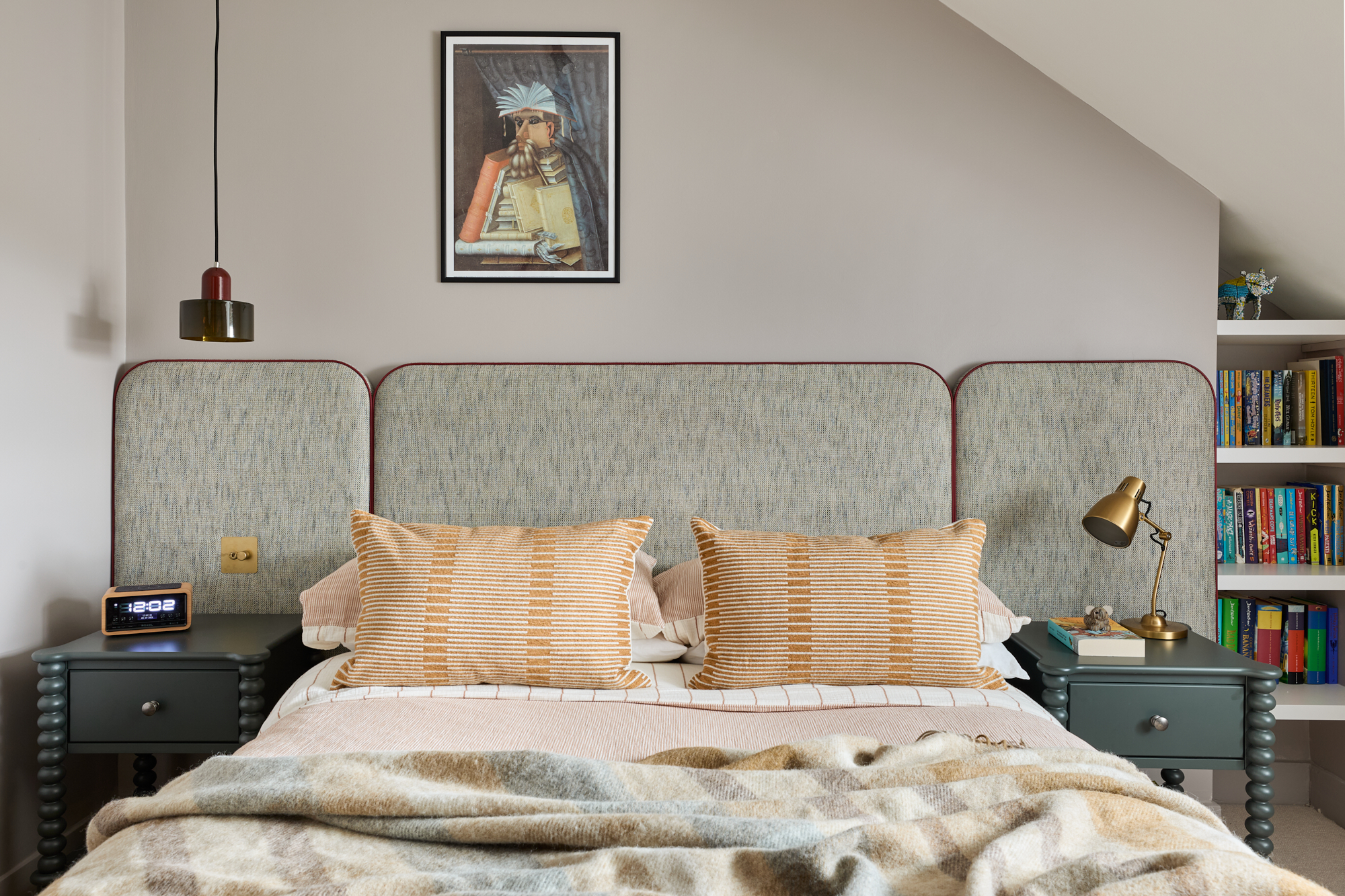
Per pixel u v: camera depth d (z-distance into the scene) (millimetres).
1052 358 2717
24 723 2281
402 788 1233
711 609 2129
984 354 2727
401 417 2645
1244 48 2205
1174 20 2250
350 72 2697
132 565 2619
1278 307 2996
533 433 2646
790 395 2650
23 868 2281
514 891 997
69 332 2434
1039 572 2645
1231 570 2650
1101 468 2635
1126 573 2629
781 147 2717
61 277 2398
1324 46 2072
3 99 2184
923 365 2676
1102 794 1266
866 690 2004
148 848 1116
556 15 2703
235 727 2195
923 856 1101
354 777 1281
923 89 2713
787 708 1874
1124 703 2164
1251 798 2139
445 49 2695
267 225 2697
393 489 2646
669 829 1132
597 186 2715
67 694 2176
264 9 2684
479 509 2645
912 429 2637
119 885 1025
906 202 2721
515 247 2719
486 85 2705
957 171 2713
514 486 2645
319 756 1343
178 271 2693
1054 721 1824
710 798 1277
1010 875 1036
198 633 2379
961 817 1163
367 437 2656
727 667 2047
